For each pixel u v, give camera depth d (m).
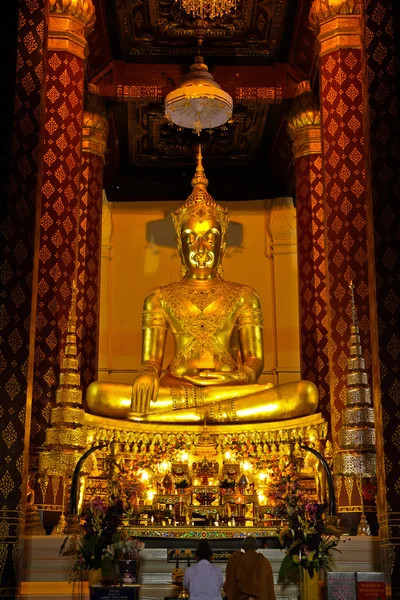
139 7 11.02
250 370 10.41
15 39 7.33
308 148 11.79
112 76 11.86
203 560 5.92
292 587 7.18
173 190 13.98
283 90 11.85
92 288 11.31
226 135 13.23
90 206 11.54
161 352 11.06
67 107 9.55
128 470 9.28
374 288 7.14
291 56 11.75
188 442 9.45
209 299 11.15
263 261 13.65
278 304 13.34
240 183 14.03
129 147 13.44
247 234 13.77
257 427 9.43
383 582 6.17
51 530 8.12
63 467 7.79
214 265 11.54
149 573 7.39
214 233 11.57
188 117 11.27
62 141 9.45
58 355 8.83
